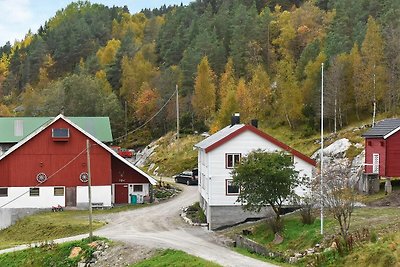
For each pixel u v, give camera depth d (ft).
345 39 319.47
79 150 176.35
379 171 147.95
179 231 133.18
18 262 117.91
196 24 434.71
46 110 368.07
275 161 116.47
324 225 108.27
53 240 129.29
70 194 175.11
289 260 95.35
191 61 359.66
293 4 509.35
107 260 110.42
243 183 115.85
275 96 314.96
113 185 183.32
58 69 530.68
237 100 292.61
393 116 257.55
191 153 284.00
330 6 440.86
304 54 321.11
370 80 264.11
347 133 239.91
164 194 198.39
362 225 103.09
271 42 392.88
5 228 165.07
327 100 269.44
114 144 348.79
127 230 135.44
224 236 124.77
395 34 277.03
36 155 174.19
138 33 590.96
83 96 366.02
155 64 446.60
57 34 561.84
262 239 112.57
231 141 138.21
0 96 521.65
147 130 358.84
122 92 401.29
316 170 147.84
